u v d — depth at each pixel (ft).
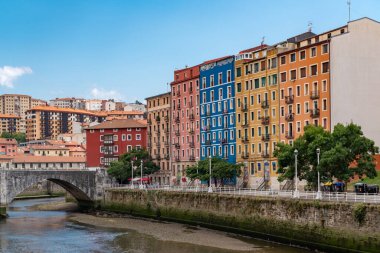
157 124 563.07
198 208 331.98
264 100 423.23
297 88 393.09
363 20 369.71
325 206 237.45
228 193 311.06
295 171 280.72
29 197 591.78
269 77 419.33
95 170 448.65
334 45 366.63
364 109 365.20
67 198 511.40
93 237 298.76
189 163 509.35
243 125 442.09
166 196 364.79
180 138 525.75
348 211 225.97
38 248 266.16
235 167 425.69
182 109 522.47
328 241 234.99
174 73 539.70
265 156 416.87
